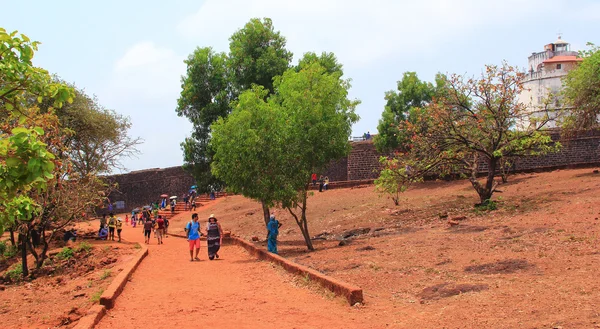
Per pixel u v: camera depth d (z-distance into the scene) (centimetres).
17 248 2744
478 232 1673
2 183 650
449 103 2269
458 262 1252
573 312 740
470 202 2550
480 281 1030
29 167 643
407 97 4181
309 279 1198
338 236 2344
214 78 4622
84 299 1250
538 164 3500
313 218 3014
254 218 3478
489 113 2256
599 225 1414
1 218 817
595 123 2723
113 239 3014
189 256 2047
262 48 4556
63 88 753
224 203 4612
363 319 849
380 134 4172
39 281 1870
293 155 1973
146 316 922
